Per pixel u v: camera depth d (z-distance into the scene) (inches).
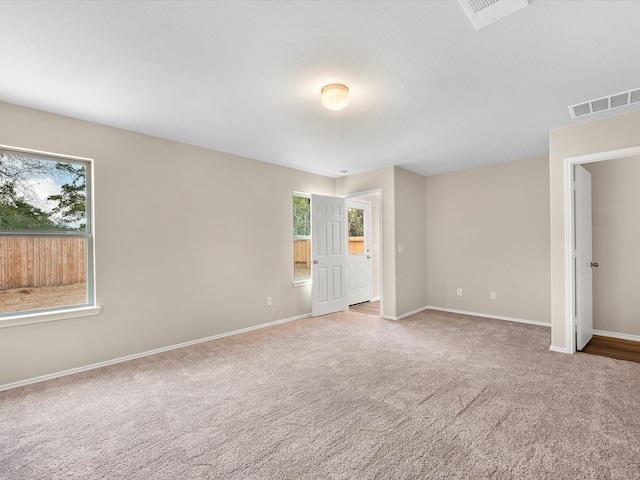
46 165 115.3
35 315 107.5
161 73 88.2
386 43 75.6
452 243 209.5
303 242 206.1
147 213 135.3
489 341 146.3
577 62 83.7
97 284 121.8
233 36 72.6
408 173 204.8
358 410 87.4
